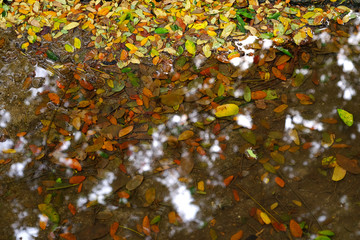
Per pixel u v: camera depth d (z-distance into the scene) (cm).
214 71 237
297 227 169
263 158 196
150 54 250
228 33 256
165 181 191
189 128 211
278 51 247
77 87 235
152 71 241
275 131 206
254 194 184
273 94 222
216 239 170
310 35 253
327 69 234
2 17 278
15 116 223
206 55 246
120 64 246
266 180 188
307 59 241
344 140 200
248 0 276
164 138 208
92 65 247
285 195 182
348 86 224
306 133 204
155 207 182
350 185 184
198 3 276
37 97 231
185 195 186
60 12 279
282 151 198
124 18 270
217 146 203
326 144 199
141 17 271
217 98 223
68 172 197
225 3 275
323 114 212
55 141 210
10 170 199
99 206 184
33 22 273
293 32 256
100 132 211
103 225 177
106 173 196
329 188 183
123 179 193
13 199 188
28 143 210
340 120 208
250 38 255
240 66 240
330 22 262
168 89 230
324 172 189
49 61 252
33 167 200
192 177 192
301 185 185
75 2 285
